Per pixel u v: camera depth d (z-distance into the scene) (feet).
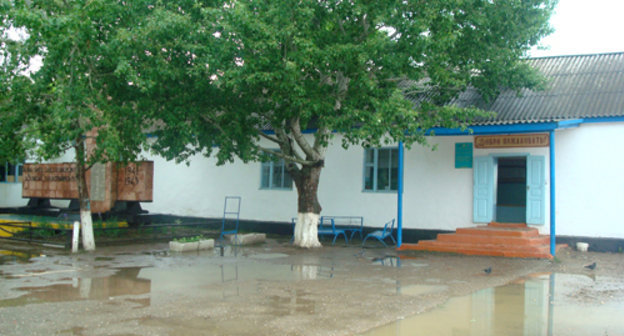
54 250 44.34
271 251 46.34
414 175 53.93
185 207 68.80
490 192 49.88
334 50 36.96
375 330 22.09
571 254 44.14
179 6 39.01
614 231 45.16
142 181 54.03
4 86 38.52
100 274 33.91
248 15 35.47
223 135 41.45
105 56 38.37
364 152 57.06
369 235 51.34
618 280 33.65
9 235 52.44
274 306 25.72
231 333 21.21
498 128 44.86
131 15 38.63
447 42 37.42
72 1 37.45
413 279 33.42
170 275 33.94
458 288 30.78
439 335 21.49
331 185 58.65
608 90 48.21
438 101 49.75
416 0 37.68
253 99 42.86
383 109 36.76
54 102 37.63
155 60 37.58
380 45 36.68
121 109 38.96
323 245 51.42
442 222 52.21
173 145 42.37
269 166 63.21
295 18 36.96
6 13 35.68
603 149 45.88
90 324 22.24
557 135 47.57
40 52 37.86
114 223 54.49
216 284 31.09
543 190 47.83
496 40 44.37
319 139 46.47
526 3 43.34
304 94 37.50
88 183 55.57
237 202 64.85
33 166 60.34
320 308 25.43
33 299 26.66
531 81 46.21
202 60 36.94
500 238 44.86
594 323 23.48
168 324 22.38
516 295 29.12
